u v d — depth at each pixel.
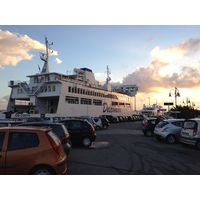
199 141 10.31
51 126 8.23
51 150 4.79
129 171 6.41
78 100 37.25
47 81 33.97
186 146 11.80
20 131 4.89
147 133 17.08
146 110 80.12
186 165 7.23
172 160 8.03
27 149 4.71
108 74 53.28
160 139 13.84
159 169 6.67
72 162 7.66
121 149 10.66
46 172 4.68
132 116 56.28
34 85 36.44
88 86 40.97
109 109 48.81
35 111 32.91
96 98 43.19
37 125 8.32
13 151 4.67
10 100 38.88
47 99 37.06
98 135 18.09
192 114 39.31
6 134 4.83
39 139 4.83
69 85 35.09
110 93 49.84
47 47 39.44
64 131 8.16
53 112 38.16
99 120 25.41
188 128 10.95
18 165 4.61
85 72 43.44
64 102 33.69
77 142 11.43
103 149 10.66
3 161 4.60
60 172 4.79
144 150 10.38
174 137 12.91
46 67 38.88
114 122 43.19
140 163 7.50
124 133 20.12
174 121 13.30
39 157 4.67
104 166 7.05
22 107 39.44
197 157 8.66
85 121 11.77
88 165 7.18
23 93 37.16
